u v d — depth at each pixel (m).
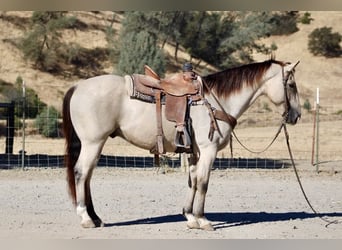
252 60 41.97
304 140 24.31
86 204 8.48
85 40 40.69
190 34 40.88
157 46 37.09
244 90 8.66
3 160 17.06
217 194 12.06
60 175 14.62
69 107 8.36
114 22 43.41
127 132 8.27
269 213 9.99
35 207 10.19
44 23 40.19
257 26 41.72
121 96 8.20
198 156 8.46
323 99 37.22
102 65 39.44
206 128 8.27
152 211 9.98
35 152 20.75
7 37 39.41
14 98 28.80
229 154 20.61
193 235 8.12
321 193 12.40
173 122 8.18
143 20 39.47
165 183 13.57
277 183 13.86
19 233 8.06
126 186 12.99
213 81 8.62
